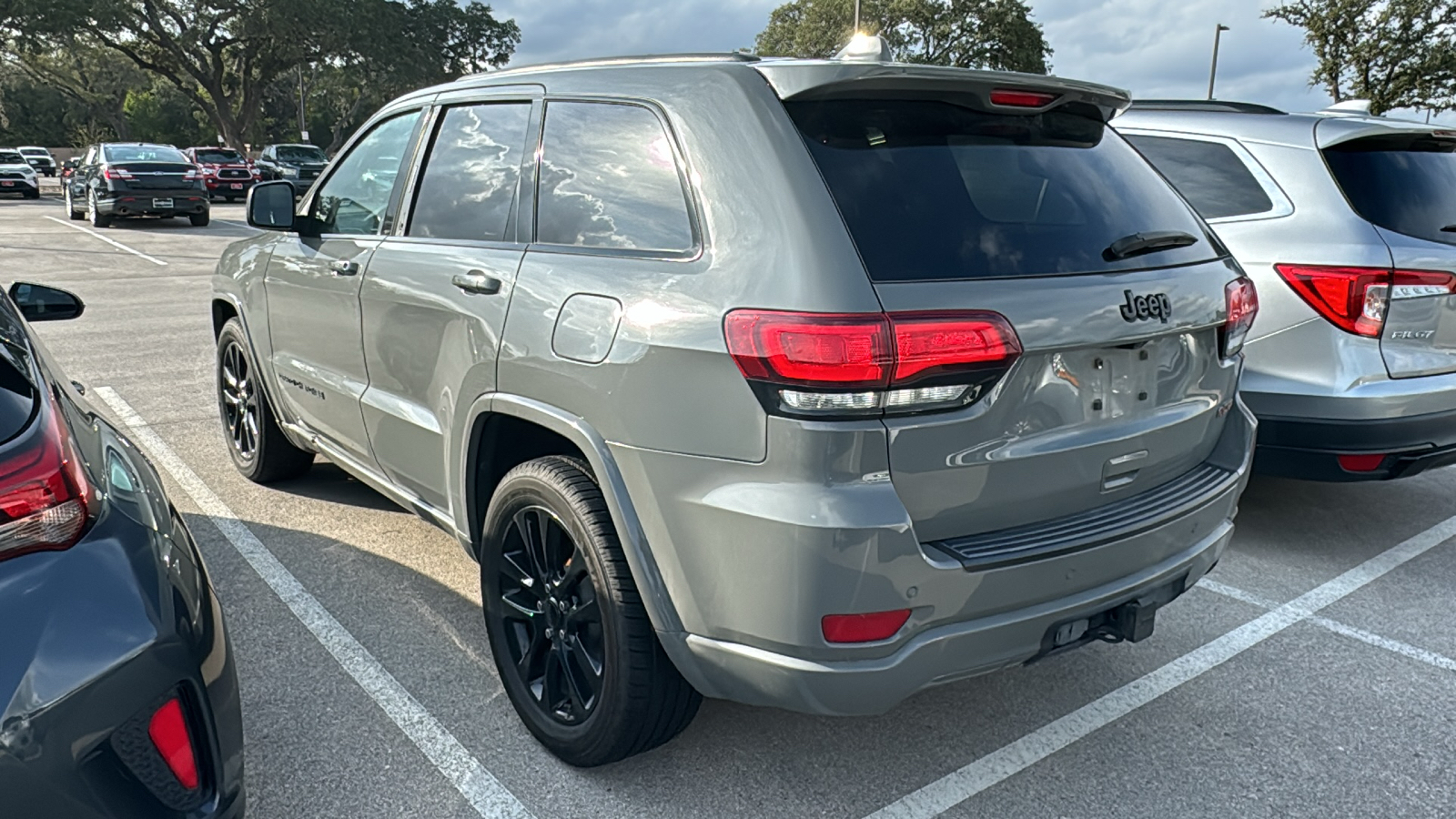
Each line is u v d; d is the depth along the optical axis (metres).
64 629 1.62
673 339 2.13
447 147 3.12
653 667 2.35
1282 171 4.06
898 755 2.71
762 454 2.01
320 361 3.71
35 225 20.72
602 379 2.28
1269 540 4.32
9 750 1.54
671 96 2.40
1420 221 3.88
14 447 1.69
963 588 2.07
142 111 79.44
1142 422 2.43
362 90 55.28
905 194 2.15
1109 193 2.53
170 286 11.87
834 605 1.98
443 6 49.56
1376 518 4.59
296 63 48.34
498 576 2.73
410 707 2.89
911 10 43.50
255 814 2.42
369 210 3.45
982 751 2.74
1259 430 3.98
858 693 2.05
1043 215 2.33
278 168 30.33
